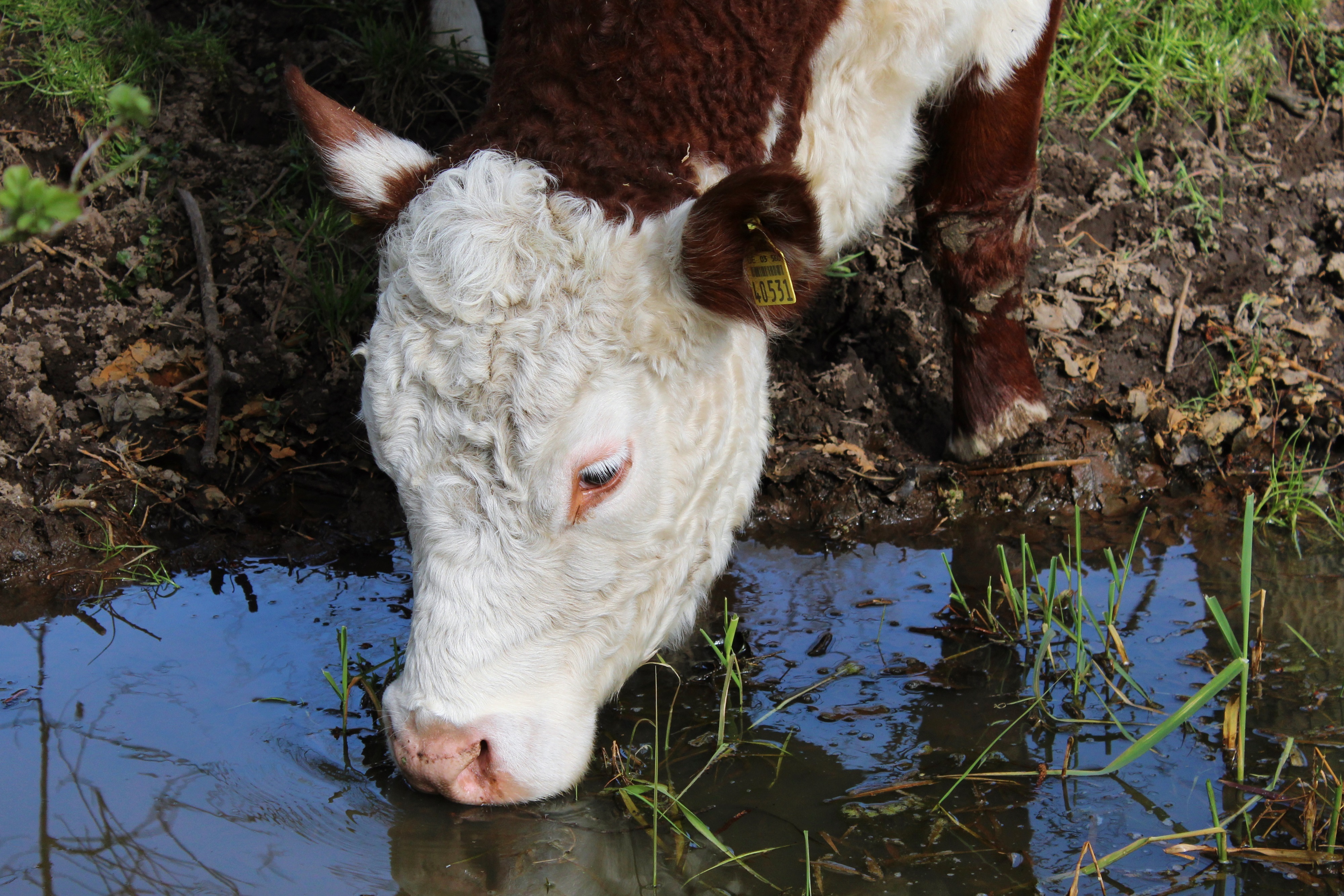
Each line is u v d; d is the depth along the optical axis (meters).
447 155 2.27
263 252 3.04
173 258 3.04
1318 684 2.39
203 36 3.34
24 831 2.21
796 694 2.40
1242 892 2.12
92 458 2.81
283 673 2.46
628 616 2.26
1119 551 2.69
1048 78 3.28
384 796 2.26
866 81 2.44
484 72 3.32
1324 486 2.81
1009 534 2.75
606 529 2.20
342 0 3.56
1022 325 2.79
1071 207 3.11
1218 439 2.86
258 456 2.86
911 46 2.44
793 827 2.21
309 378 2.93
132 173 3.11
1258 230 3.10
